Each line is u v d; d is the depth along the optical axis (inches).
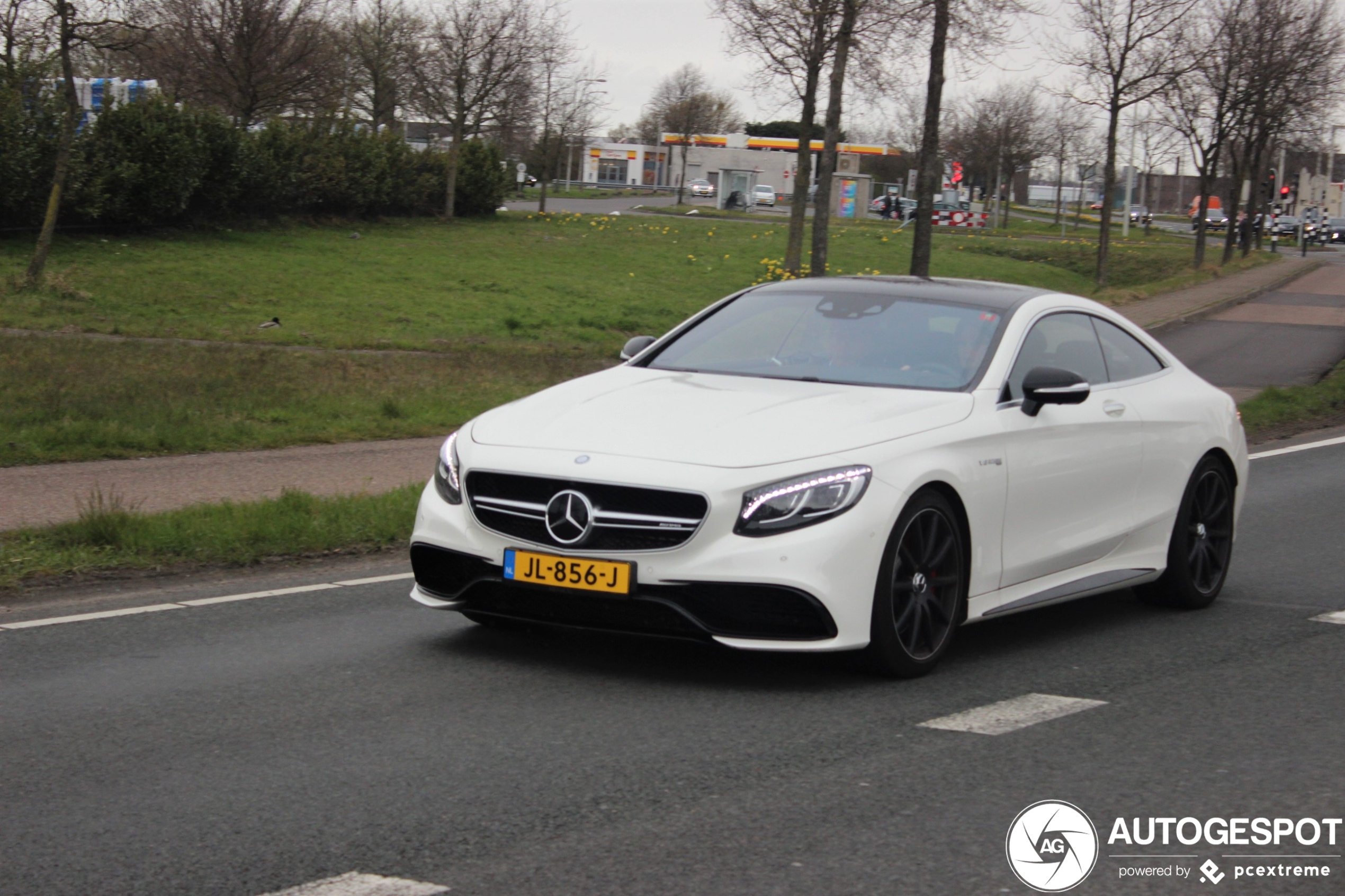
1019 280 1873.8
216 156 1621.6
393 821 147.7
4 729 181.6
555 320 1088.2
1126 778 166.6
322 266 1392.7
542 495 199.0
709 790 158.7
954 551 211.8
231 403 542.0
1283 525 369.4
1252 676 217.9
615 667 214.4
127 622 245.9
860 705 195.2
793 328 246.2
